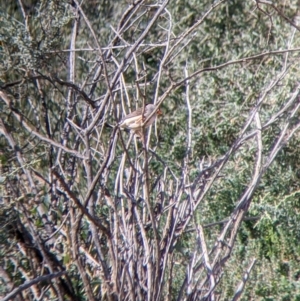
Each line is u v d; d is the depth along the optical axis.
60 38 10.57
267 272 11.54
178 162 13.36
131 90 13.48
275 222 12.23
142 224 8.61
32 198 9.89
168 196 9.84
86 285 8.37
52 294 9.44
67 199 9.76
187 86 10.08
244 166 12.91
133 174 9.27
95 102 10.19
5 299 7.98
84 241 9.63
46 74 11.49
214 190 12.31
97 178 8.07
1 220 9.47
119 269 8.58
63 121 11.02
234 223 9.58
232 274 11.16
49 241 9.82
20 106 11.12
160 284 8.52
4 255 9.54
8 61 9.82
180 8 17.05
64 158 10.26
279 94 13.50
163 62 9.12
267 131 12.97
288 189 13.02
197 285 8.95
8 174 9.34
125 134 12.21
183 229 8.94
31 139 10.31
